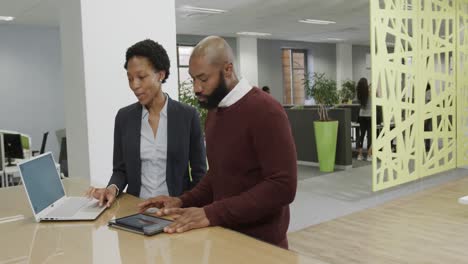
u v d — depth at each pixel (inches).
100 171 128.3
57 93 344.8
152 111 75.8
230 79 56.7
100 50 126.9
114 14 128.6
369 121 308.7
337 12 331.9
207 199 65.9
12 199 76.5
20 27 327.6
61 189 72.2
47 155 70.8
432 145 240.4
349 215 170.6
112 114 129.6
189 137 77.5
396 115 213.8
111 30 128.3
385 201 190.5
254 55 486.9
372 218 165.2
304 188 222.2
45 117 340.5
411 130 224.8
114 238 51.7
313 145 292.2
